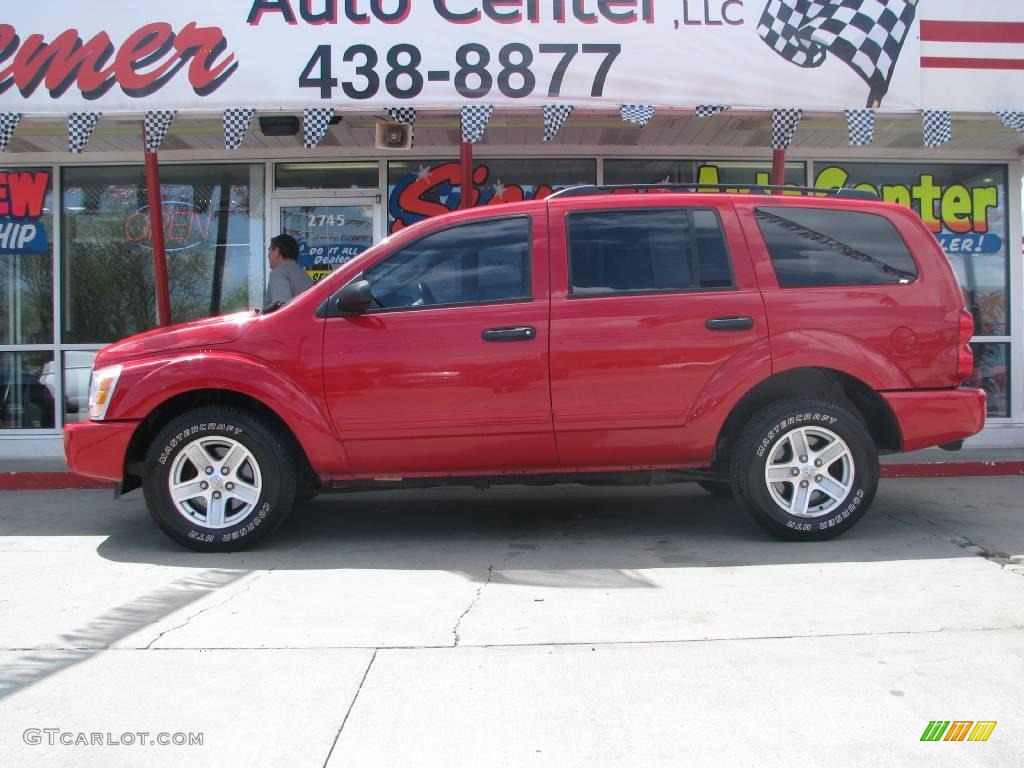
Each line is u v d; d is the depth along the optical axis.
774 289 5.20
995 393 9.34
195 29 6.81
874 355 5.15
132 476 5.47
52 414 9.14
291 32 6.82
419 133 8.40
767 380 5.21
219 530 5.20
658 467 5.32
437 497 7.15
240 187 9.16
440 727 2.95
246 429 5.12
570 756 2.76
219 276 9.19
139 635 3.82
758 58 6.99
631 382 5.09
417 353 5.07
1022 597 4.23
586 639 3.71
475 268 5.24
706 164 9.19
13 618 4.06
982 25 7.11
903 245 5.34
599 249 5.25
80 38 6.81
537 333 5.08
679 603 4.18
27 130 8.05
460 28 6.84
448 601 4.25
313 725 2.97
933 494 7.05
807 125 8.24
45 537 5.82
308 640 3.74
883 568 4.76
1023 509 6.40
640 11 6.92
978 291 9.36
